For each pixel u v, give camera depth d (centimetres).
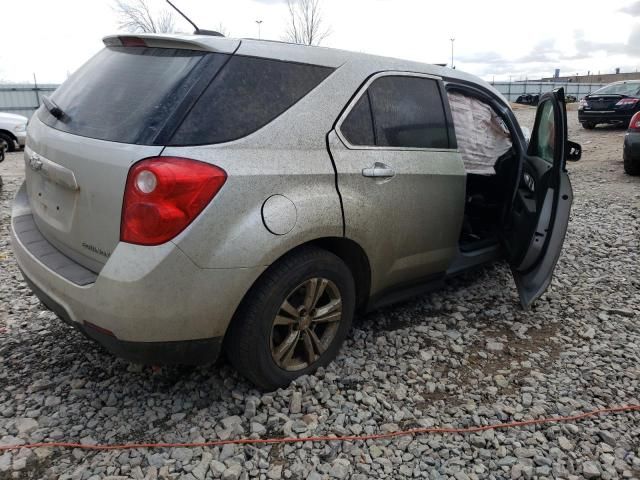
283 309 259
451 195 345
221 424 249
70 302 234
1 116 1370
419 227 325
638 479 224
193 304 225
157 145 221
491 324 363
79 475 216
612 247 525
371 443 241
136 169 217
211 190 222
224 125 237
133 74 255
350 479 220
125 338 222
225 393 273
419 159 321
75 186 237
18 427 244
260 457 229
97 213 229
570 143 374
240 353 251
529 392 283
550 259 349
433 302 396
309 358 281
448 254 359
